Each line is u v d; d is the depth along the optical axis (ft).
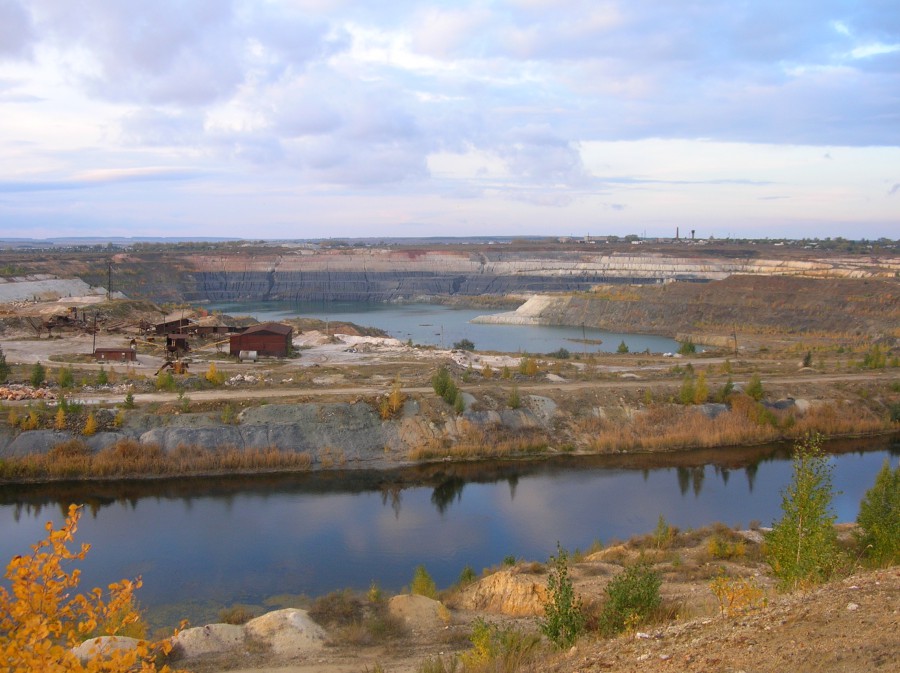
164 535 142.20
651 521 153.99
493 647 65.72
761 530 128.98
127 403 195.52
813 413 235.20
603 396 230.07
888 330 457.27
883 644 39.45
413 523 151.33
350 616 86.17
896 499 95.55
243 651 75.72
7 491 166.09
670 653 47.80
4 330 335.26
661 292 618.85
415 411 208.85
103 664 30.27
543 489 175.63
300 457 186.70
